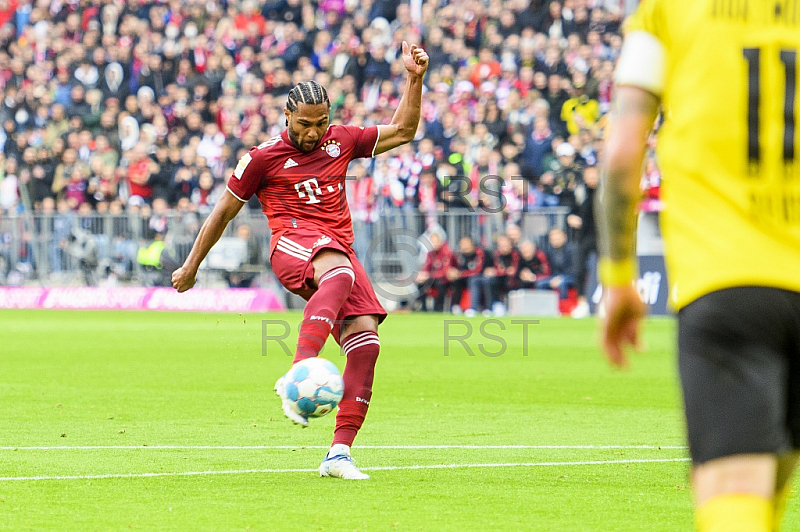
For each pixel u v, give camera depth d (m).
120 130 88.25
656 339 54.06
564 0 82.19
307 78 85.94
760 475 8.02
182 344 52.09
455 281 71.94
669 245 8.68
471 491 17.64
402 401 31.11
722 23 8.52
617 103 8.73
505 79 79.19
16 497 17.06
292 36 89.94
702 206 8.50
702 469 8.20
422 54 19.94
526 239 71.88
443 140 76.56
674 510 16.14
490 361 44.16
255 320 68.19
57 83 94.88
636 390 34.00
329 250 19.05
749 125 8.42
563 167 71.25
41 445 22.77
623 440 23.69
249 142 83.31
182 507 16.27
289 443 23.12
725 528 7.89
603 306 8.72
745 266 8.26
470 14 84.69
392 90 83.38
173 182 84.12
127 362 43.16
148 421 26.66
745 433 8.05
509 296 71.56
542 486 18.12
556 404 30.45
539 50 79.56
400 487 17.98
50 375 38.12
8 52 101.44
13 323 67.19
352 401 19.06
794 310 8.24
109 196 86.12
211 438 23.86
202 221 80.69
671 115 8.74
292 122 19.22
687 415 8.30
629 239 8.44
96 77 92.50
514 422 26.70
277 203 19.48
